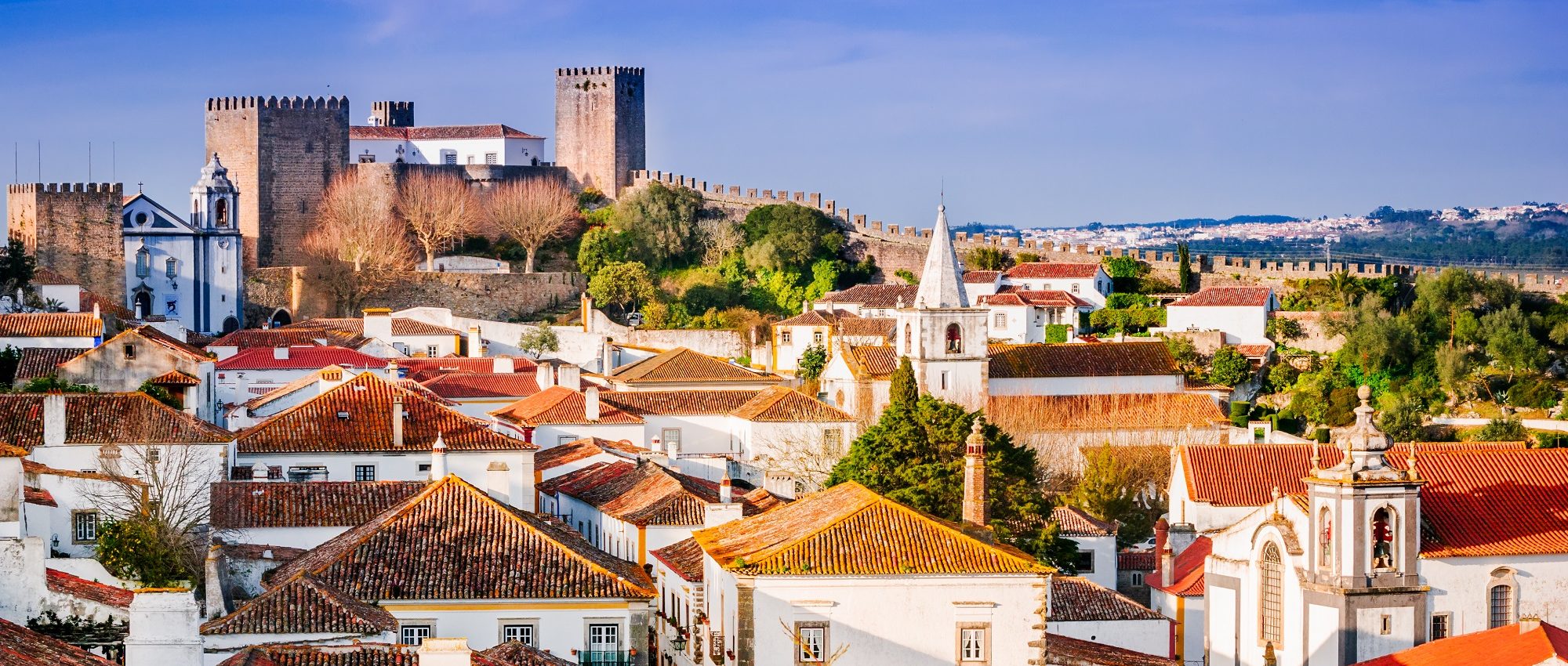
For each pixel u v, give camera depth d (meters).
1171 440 187.88
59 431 108.06
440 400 165.00
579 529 129.12
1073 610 112.44
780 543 89.44
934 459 138.00
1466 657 89.88
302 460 121.81
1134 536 152.12
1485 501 106.19
